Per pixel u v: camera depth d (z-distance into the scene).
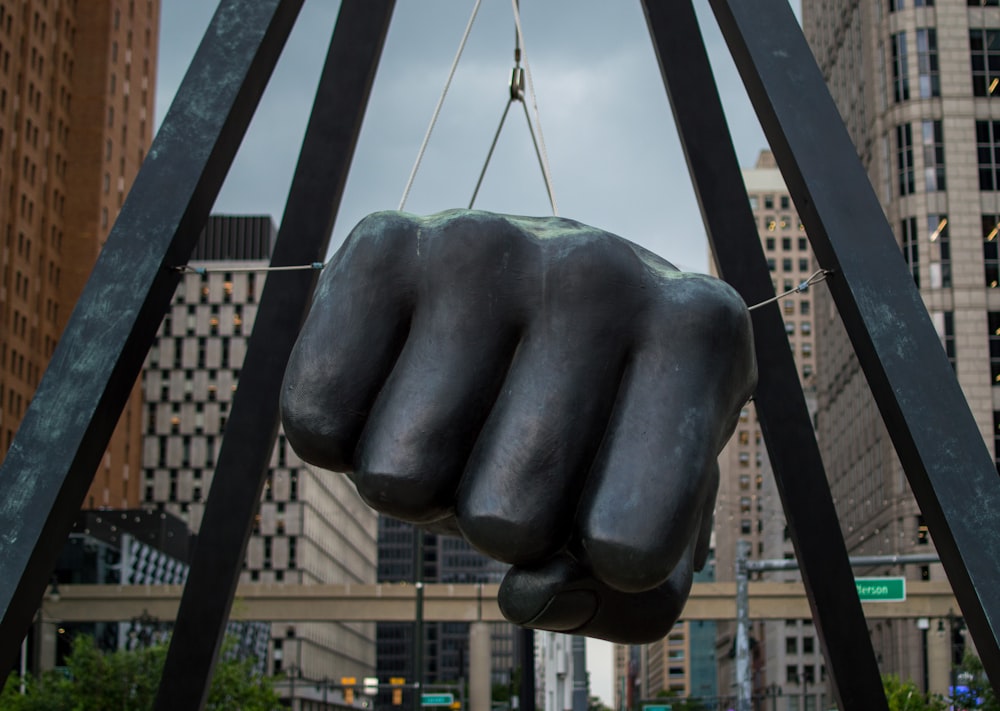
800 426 12.20
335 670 152.62
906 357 8.93
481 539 7.27
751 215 12.29
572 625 7.76
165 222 9.50
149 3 118.50
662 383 7.38
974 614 8.31
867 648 11.98
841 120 9.73
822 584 12.06
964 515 8.42
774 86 9.83
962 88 83.44
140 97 115.75
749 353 7.73
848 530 99.38
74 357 9.06
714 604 58.81
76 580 80.00
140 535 95.50
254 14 10.19
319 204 12.37
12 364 93.56
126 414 112.25
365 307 7.63
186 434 146.88
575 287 7.41
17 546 8.46
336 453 7.66
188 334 149.25
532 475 7.19
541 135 10.10
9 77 93.44
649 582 7.11
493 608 62.47
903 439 8.91
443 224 7.67
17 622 8.49
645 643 8.08
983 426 78.25
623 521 7.08
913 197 82.56
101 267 9.35
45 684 52.47
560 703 30.56
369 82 12.54
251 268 10.19
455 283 7.49
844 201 9.46
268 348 12.38
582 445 7.27
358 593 61.50
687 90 12.37
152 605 60.62
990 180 82.12
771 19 10.08
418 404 7.36
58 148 103.25
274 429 12.38
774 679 123.19
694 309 7.50
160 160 9.70
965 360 79.31
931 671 63.19
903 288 9.16
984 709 47.31
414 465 7.29
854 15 95.06
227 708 55.41
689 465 7.21
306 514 142.25
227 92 9.91
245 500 12.27
